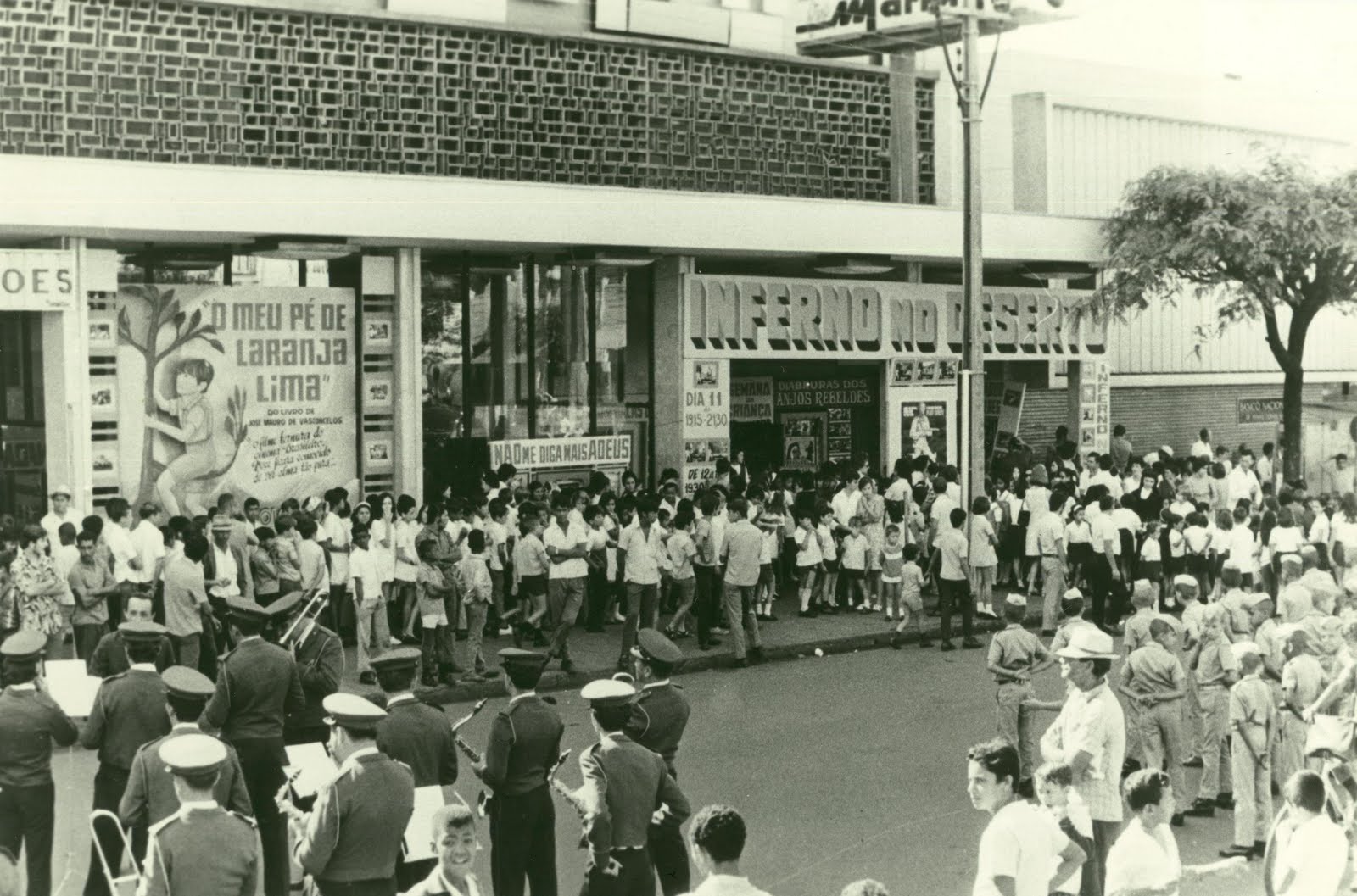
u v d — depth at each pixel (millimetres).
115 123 20266
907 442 28578
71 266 19234
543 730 9766
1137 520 23797
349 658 18828
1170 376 35406
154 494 20406
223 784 8625
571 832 12766
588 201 22641
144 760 8898
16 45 19531
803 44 27250
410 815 8328
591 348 25078
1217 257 29406
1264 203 29016
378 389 22250
